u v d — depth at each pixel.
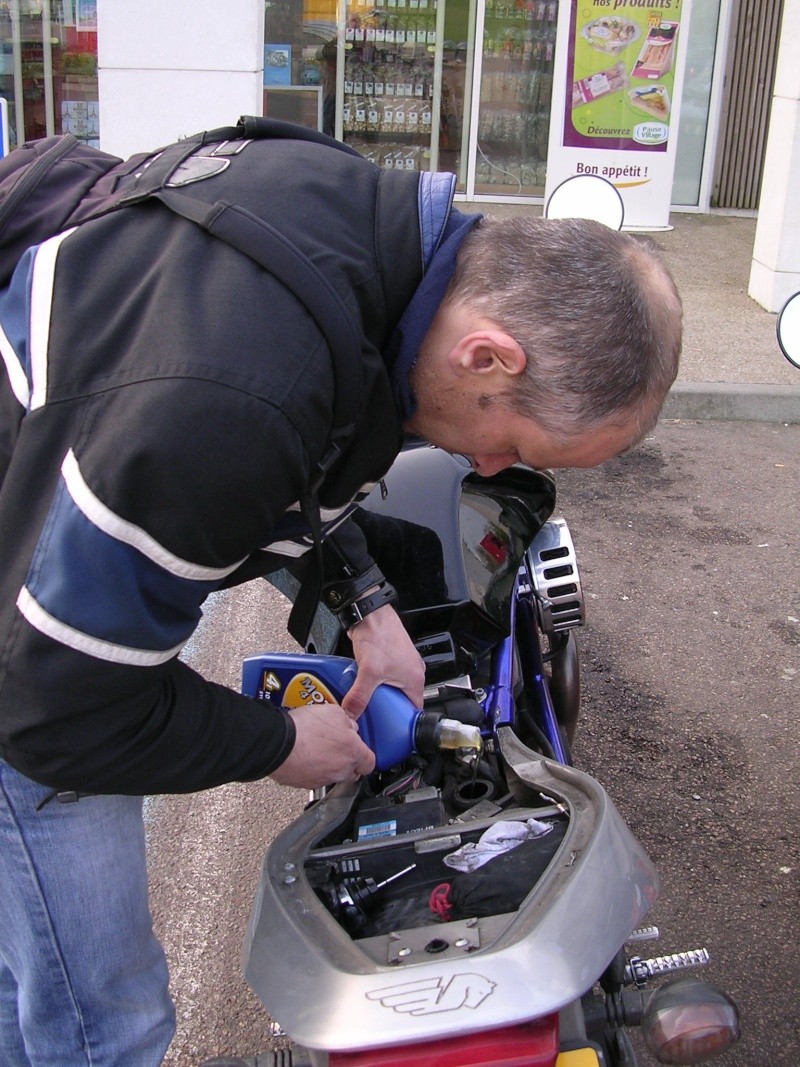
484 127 10.88
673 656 4.08
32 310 1.45
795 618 4.35
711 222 10.83
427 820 2.03
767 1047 2.50
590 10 9.49
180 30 6.94
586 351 1.48
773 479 5.68
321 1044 1.50
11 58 9.83
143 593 1.37
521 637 2.86
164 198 1.50
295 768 1.74
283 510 1.48
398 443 1.66
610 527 5.10
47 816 1.79
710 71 10.65
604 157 10.03
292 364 1.39
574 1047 1.68
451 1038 1.54
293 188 1.53
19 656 1.37
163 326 1.37
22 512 1.41
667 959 1.90
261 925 1.75
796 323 4.32
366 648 2.12
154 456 1.32
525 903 1.67
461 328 1.54
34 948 1.89
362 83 10.66
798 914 2.89
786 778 3.42
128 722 1.44
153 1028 2.01
